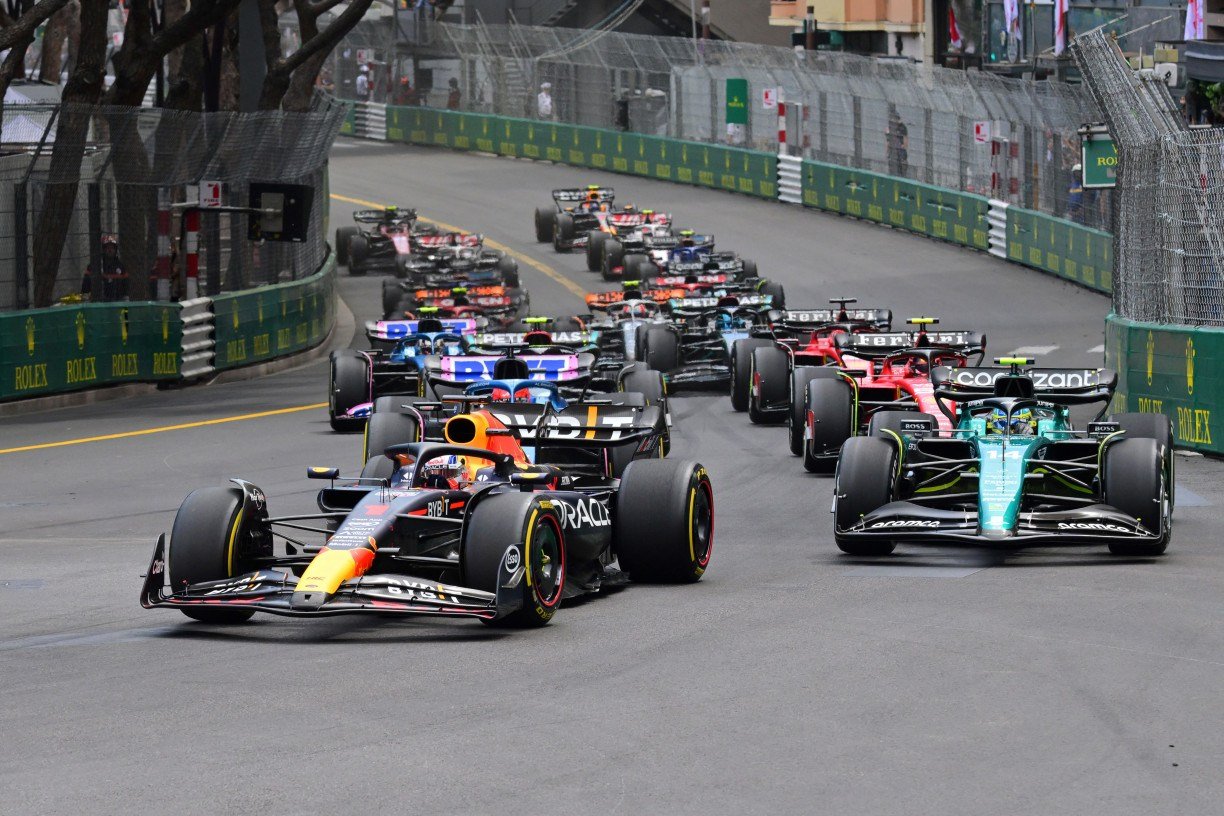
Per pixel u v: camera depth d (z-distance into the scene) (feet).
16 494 212.64
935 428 158.30
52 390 306.96
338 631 112.57
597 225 551.59
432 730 83.61
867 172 570.46
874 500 141.08
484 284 411.54
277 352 375.04
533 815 69.92
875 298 449.06
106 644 109.81
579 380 205.16
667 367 295.69
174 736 82.74
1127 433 155.12
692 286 355.77
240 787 73.82
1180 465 208.23
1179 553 144.77
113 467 234.58
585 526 121.60
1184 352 216.33
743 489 202.18
